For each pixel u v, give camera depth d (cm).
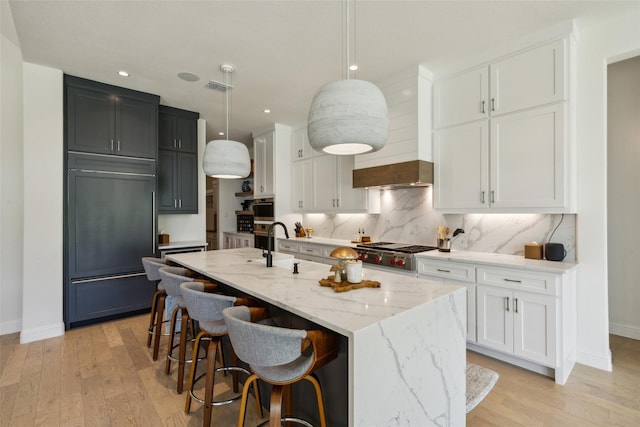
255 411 206
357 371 118
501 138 278
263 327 126
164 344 304
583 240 257
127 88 362
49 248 317
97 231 346
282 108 429
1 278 330
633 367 254
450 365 167
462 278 280
